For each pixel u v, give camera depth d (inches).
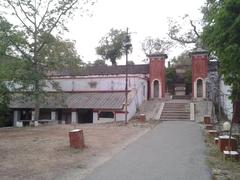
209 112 1086.4
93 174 387.5
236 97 506.0
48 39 991.0
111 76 1262.3
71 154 502.0
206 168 418.6
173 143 613.0
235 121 743.7
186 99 1328.7
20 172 393.7
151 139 660.7
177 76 1668.3
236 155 465.4
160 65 1365.7
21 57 952.9
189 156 492.7
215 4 397.7
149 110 1163.9
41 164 435.5
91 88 1282.0
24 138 669.3
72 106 1167.0
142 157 486.0
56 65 1024.2
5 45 909.8
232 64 382.0
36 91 986.1
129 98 1148.5
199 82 1314.0
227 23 351.3
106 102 1159.6
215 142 598.2
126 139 658.2
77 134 552.7
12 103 1247.5
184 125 907.4
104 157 486.9
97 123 1029.2
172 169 412.8
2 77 900.0
